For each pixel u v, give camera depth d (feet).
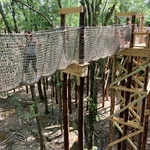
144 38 26.61
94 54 15.12
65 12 13.79
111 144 23.89
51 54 10.91
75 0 35.88
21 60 9.29
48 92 49.24
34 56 9.73
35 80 10.39
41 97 44.19
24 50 9.24
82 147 17.16
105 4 27.63
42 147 25.59
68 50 12.34
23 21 32.48
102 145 28.43
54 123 34.45
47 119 35.94
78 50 13.46
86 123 32.37
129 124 21.85
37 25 32.01
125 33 19.16
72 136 30.09
